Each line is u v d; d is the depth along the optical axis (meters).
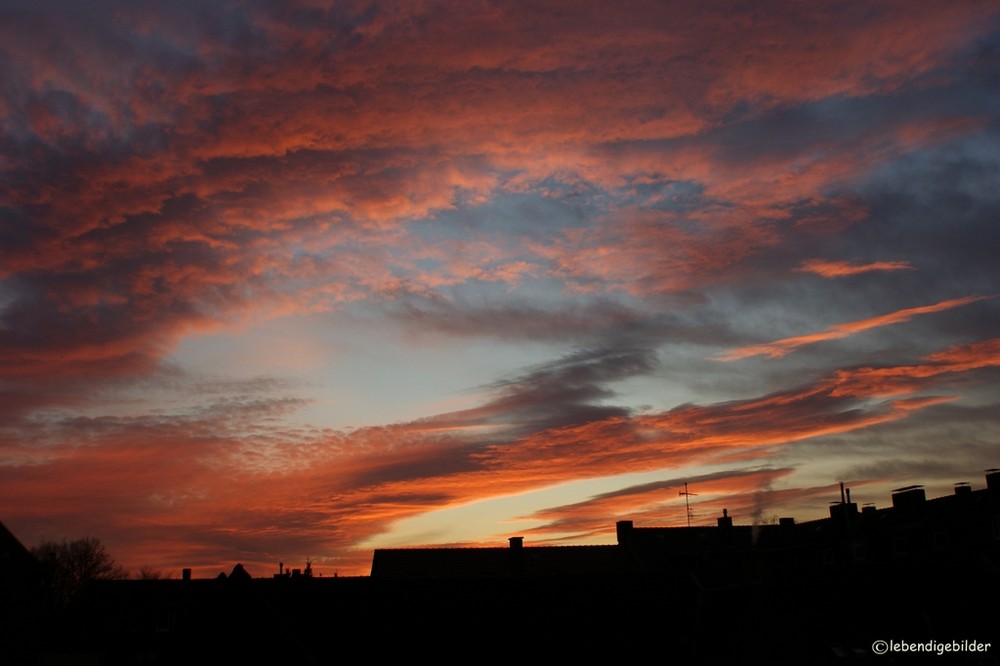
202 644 43.00
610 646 46.88
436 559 67.19
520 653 46.09
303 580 49.06
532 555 69.94
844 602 48.84
